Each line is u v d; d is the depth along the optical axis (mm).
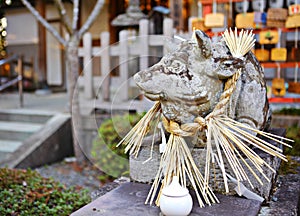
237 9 4758
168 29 4207
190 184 1645
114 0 7656
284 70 4738
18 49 9578
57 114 5066
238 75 1469
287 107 4289
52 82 9297
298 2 4312
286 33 4340
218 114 1457
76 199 2766
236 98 1585
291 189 1757
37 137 4547
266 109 1745
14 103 6395
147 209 1454
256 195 1564
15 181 2912
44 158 4480
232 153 1529
